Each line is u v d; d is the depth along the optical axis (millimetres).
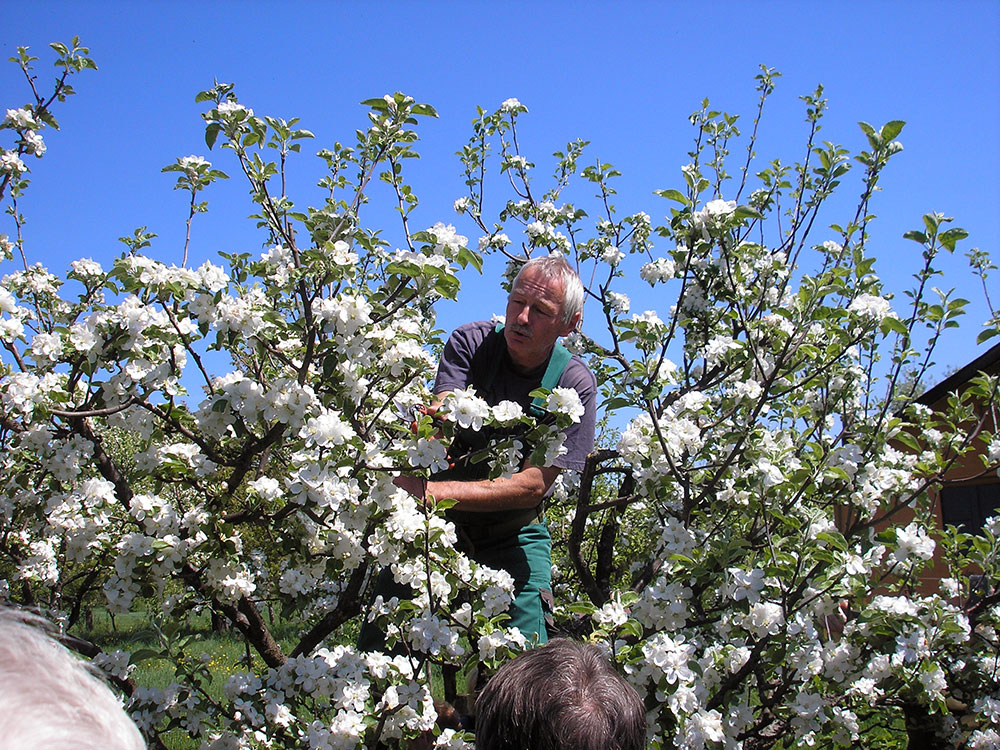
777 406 4004
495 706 1385
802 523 2928
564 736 1294
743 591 2689
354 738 2295
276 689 2527
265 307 2477
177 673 2586
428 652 2512
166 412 2717
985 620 3604
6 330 2855
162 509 2625
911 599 3402
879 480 3473
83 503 3096
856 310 3250
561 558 5488
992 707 3312
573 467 3039
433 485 2754
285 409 2350
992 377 3875
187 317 2561
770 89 5312
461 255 2463
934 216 3555
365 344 2371
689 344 4246
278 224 2811
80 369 2768
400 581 2639
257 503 2701
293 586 3150
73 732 604
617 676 1425
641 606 2725
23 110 3488
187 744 4148
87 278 3324
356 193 2785
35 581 3564
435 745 2412
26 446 2785
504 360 3150
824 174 4078
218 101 2660
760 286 4109
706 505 3320
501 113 5461
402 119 2820
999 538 3754
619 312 4688
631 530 5176
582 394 3174
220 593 2754
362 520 2570
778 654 2764
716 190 4961
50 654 670
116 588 2592
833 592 2904
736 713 2779
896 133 3625
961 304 3594
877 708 3344
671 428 2916
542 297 2990
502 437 2895
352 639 4887
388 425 2629
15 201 3768
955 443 3736
